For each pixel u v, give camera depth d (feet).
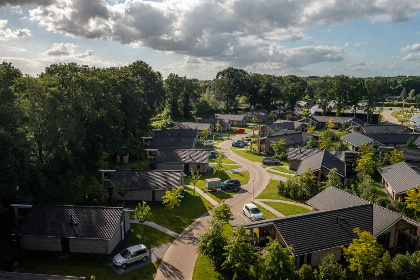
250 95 553.64
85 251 109.40
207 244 99.60
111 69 302.25
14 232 109.91
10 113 120.26
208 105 495.82
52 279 82.43
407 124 420.36
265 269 87.81
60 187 155.02
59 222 112.06
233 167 230.68
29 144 130.52
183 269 102.01
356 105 451.53
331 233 104.78
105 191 157.79
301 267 94.22
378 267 95.86
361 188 167.84
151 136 296.71
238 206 156.15
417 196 130.72
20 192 127.75
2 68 166.50
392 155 210.38
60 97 164.25
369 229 109.19
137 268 102.47
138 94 286.25
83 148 186.70
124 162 236.84
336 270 92.99
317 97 479.41
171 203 137.28
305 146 276.62
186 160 213.25
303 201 162.91
